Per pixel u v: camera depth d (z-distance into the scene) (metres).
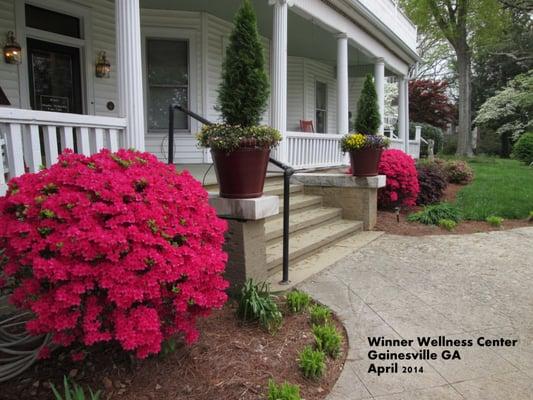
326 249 5.06
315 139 7.77
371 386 2.42
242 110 3.41
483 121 22.89
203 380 2.39
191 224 2.34
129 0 3.88
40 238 2.02
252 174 3.34
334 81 13.45
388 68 11.96
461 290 3.84
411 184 7.00
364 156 6.01
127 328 1.98
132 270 2.01
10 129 3.02
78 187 2.18
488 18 19.17
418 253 4.97
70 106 6.72
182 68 8.18
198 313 2.33
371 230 6.12
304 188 6.55
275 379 2.42
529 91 19.69
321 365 2.46
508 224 6.67
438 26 20.45
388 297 3.64
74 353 2.39
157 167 2.57
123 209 2.08
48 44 6.38
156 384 2.36
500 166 14.84
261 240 3.58
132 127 3.94
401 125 13.31
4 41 5.87
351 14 8.27
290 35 9.62
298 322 3.10
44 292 2.07
